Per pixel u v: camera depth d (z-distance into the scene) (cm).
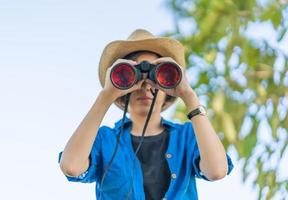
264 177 535
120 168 377
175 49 400
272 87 543
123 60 367
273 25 537
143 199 372
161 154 383
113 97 367
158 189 376
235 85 541
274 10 537
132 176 376
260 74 544
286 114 543
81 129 366
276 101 541
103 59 407
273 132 538
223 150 371
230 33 538
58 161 377
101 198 378
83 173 373
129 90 368
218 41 538
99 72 412
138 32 416
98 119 367
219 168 367
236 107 541
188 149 384
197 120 370
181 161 381
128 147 384
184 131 390
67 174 369
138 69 368
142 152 383
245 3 542
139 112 386
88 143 365
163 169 380
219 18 540
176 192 374
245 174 536
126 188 374
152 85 370
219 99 537
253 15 540
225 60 537
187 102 372
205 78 541
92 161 377
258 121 540
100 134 390
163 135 389
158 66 367
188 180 378
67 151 366
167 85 369
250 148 535
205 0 543
